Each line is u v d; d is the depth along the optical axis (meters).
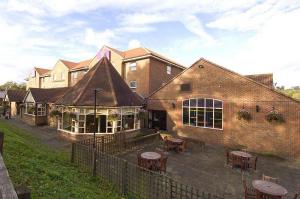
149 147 17.00
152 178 7.47
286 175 12.21
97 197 7.17
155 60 28.88
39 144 16.14
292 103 15.59
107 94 18.92
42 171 7.98
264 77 22.36
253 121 17.22
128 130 19.75
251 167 13.27
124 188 8.13
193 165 13.18
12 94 41.06
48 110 29.06
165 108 23.05
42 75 47.75
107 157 9.02
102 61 21.88
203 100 20.17
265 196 7.96
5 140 11.32
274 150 16.19
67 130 19.08
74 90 20.12
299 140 15.24
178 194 7.27
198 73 20.61
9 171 6.93
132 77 29.69
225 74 18.86
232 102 18.38
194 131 20.67
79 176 9.17
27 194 3.32
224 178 11.24
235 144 18.05
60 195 6.27
